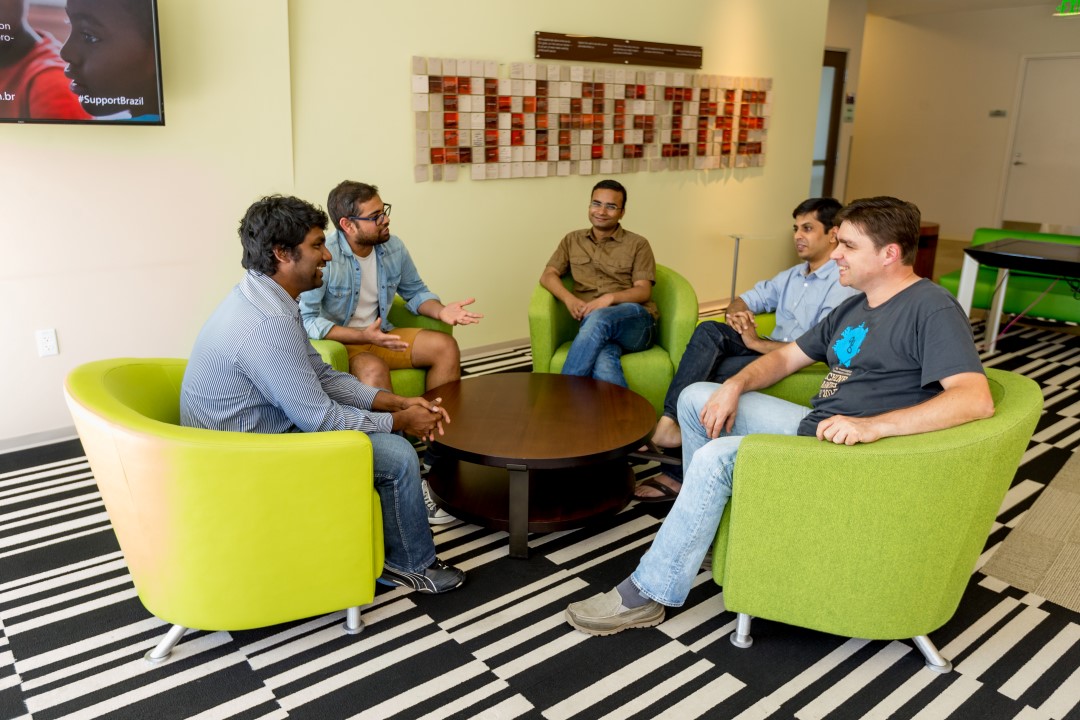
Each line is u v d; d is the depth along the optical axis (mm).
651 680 1988
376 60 4109
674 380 3025
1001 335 5387
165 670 2012
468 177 4609
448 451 2475
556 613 2268
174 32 3438
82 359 3488
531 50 4711
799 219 3012
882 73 10242
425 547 2318
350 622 2156
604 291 3693
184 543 1882
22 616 2240
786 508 1889
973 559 2012
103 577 2447
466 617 2244
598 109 5078
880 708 1896
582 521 2580
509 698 1918
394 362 3223
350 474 1927
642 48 5188
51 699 1902
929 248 6570
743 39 5852
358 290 3193
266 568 1947
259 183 3834
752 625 2219
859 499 1822
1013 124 9297
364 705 1892
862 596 1935
